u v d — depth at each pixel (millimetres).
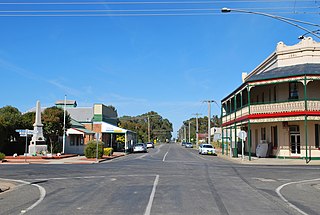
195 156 44688
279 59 36156
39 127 38531
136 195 12094
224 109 55688
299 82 34375
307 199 11758
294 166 27281
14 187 15250
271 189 14039
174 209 9531
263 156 37344
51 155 35469
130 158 39875
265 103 34406
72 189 14000
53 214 9102
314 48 34531
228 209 9594
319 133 33906
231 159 36312
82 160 33781
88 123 58688
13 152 41031
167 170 22625
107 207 9945
